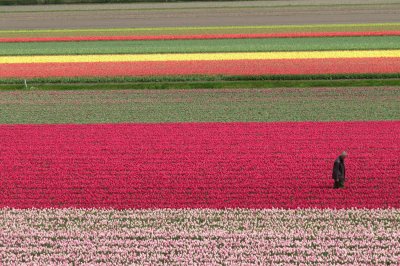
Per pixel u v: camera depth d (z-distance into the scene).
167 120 137.88
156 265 75.31
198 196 94.12
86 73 182.00
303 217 86.19
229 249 78.12
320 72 175.50
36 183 100.44
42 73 183.38
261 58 197.88
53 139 124.31
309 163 106.19
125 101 155.62
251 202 91.38
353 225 83.69
